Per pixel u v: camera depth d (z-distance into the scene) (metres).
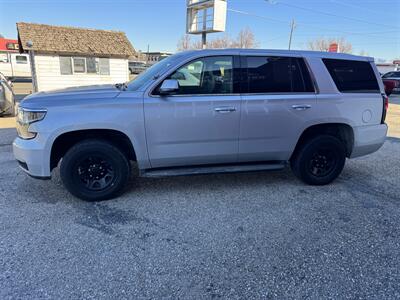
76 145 3.72
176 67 3.79
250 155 4.20
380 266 2.72
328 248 2.98
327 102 4.25
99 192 3.88
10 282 2.44
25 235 3.12
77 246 2.95
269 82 4.09
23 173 4.82
